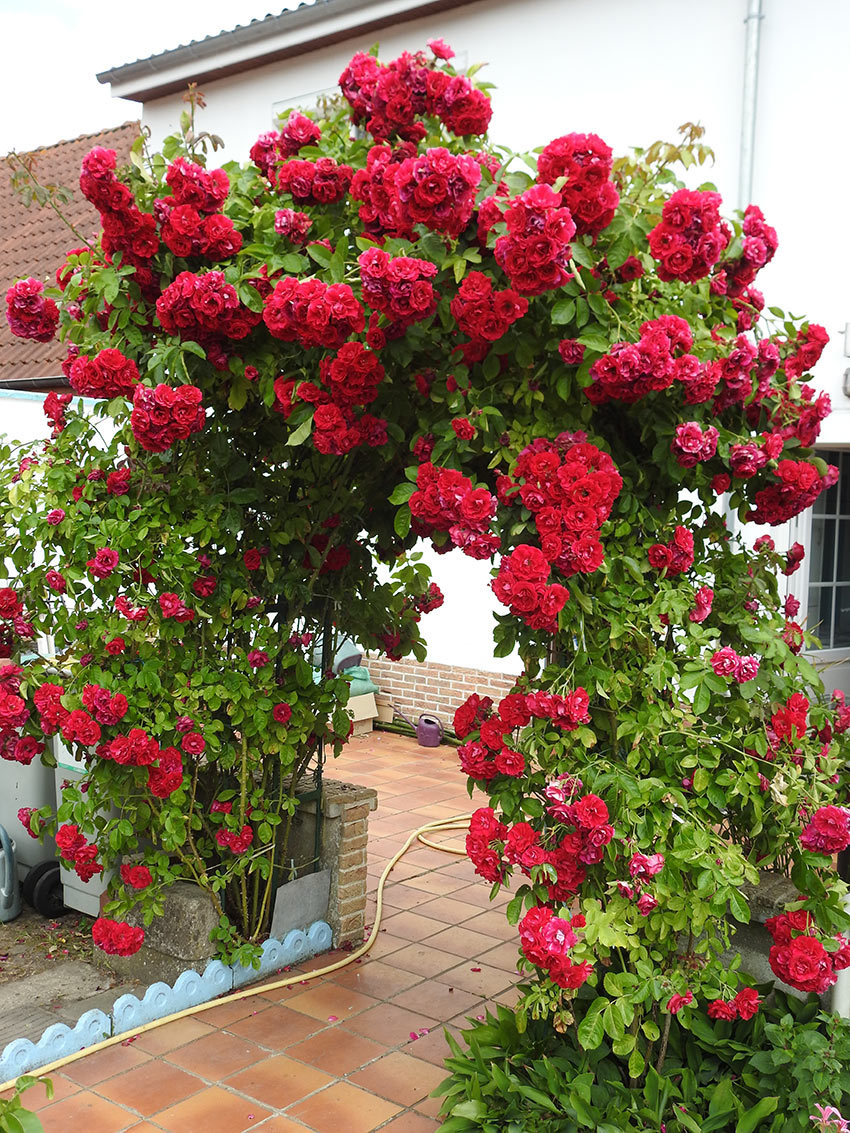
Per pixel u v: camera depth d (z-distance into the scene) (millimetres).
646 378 2574
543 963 2557
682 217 2596
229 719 4102
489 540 2617
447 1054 3604
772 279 5664
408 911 4984
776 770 2846
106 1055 3559
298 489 4078
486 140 2996
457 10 7031
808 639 3371
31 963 4383
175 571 3697
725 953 3455
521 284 2449
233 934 4102
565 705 2695
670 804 2695
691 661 2838
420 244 2629
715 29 5805
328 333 2693
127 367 3088
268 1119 3178
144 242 3008
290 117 3383
